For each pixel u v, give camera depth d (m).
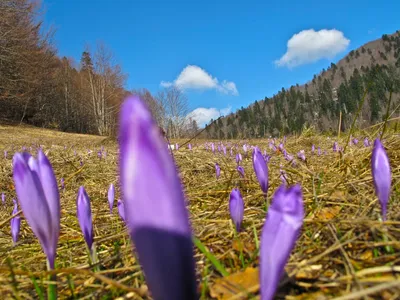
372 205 0.25
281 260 0.09
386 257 0.17
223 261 0.20
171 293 0.07
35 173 0.12
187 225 0.07
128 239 0.26
